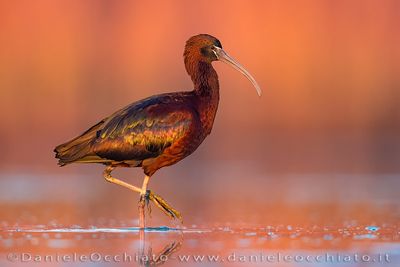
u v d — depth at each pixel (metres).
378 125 38.56
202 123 17.27
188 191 24.06
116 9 39.62
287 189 24.36
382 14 39.78
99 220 18.02
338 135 37.50
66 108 38.56
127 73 39.16
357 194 22.95
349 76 39.03
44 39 39.16
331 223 17.33
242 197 22.48
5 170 29.33
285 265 12.92
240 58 38.84
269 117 38.00
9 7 39.12
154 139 16.80
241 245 14.58
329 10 39.41
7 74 38.41
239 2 39.25
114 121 16.97
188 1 39.53
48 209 19.92
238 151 34.31
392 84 39.19
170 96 17.22
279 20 39.28
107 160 16.98
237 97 37.97
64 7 39.53
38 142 35.09
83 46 39.28
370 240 15.02
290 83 38.59
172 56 39.28
